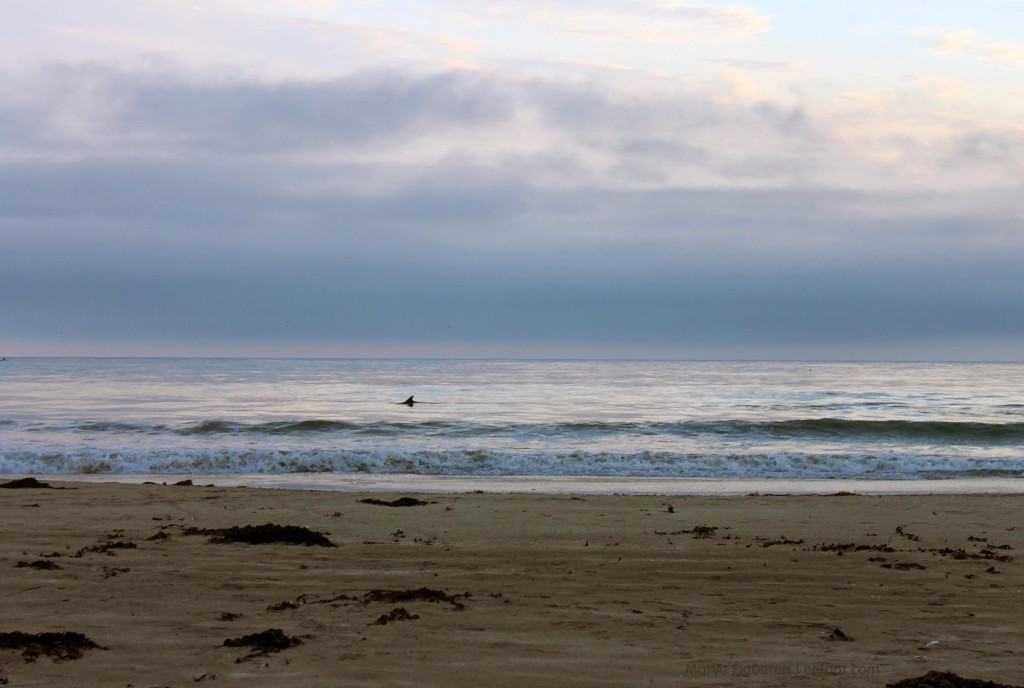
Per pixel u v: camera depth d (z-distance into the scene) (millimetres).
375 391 75062
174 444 30969
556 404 58969
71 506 14711
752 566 10281
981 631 7391
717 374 131250
